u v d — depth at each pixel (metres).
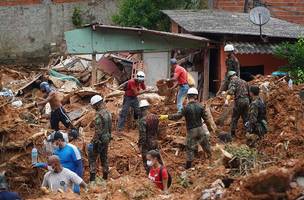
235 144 14.04
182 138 15.22
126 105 16.23
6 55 33.75
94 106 12.98
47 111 18.11
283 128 14.00
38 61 34.06
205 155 13.66
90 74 24.45
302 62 20.17
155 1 28.11
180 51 22.70
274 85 16.11
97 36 22.66
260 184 9.03
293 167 9.33
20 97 22.33
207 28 21.67
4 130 13.59
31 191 12.98
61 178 10.57
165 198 10.39
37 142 13.81
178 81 16.62
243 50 20.88
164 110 17.08
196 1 30.00
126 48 22.59
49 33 34.03
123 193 10.70
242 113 14.73
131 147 15.36
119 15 28.86
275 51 20.84
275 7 28.77
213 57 22.55
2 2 33.41
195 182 11.90
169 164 14.15
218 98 17.03
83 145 14.75
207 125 13.55
